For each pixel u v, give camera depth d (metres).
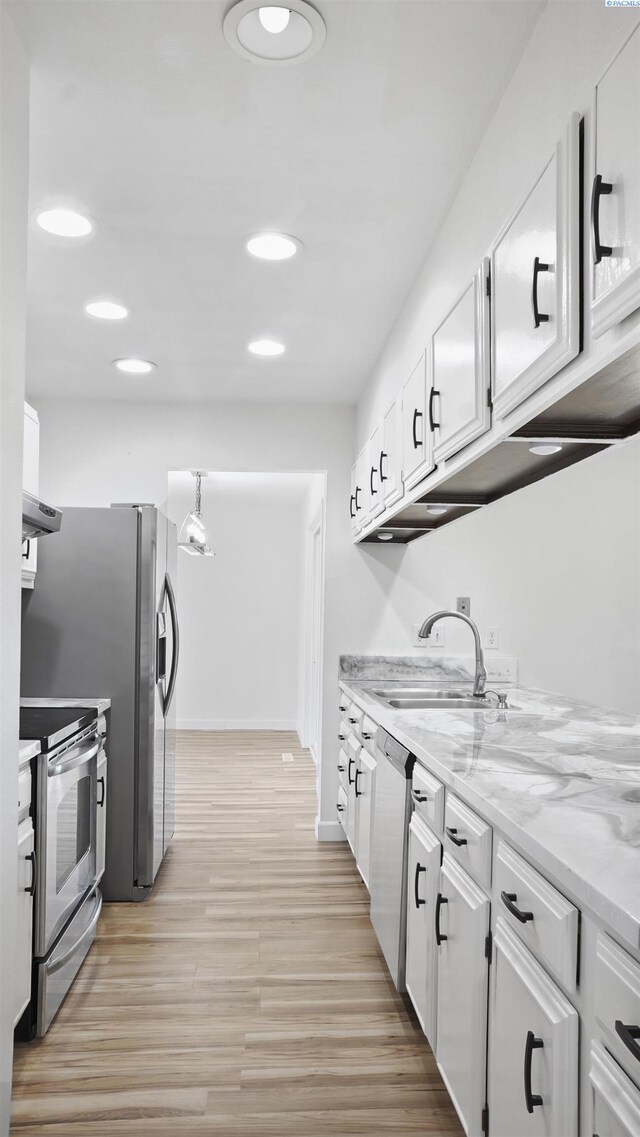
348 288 2.77
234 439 4.27
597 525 3.71
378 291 2.79
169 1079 1.98
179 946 2.79
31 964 2.16
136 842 3.27
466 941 1.55
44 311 3.02
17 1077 1.98
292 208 2.23
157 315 3.05
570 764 1.73
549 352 1.30
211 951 2.75
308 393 4.09
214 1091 1.93
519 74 1.61
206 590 8.16
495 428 1.67
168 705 3.72
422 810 2.05
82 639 3.32
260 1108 1.87
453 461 2.07
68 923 2.45
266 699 8.18
